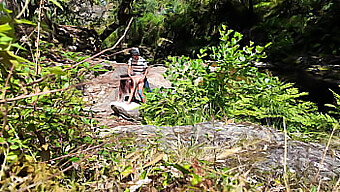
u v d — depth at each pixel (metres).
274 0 14.50
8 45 0.86
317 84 7.32
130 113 6.12
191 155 1.65
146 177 1.29
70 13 15.99
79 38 13.72
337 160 1.92
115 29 17.83
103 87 7.86
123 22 17.42
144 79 6.91
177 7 17.91
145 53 17.11
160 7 18.66
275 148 2.01
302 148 2.08
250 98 4.67
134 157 1.44
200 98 4.82
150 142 1.86
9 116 1.20
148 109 5.07
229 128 2.65
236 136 2.37
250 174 1.52
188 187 1.02
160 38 17.19
